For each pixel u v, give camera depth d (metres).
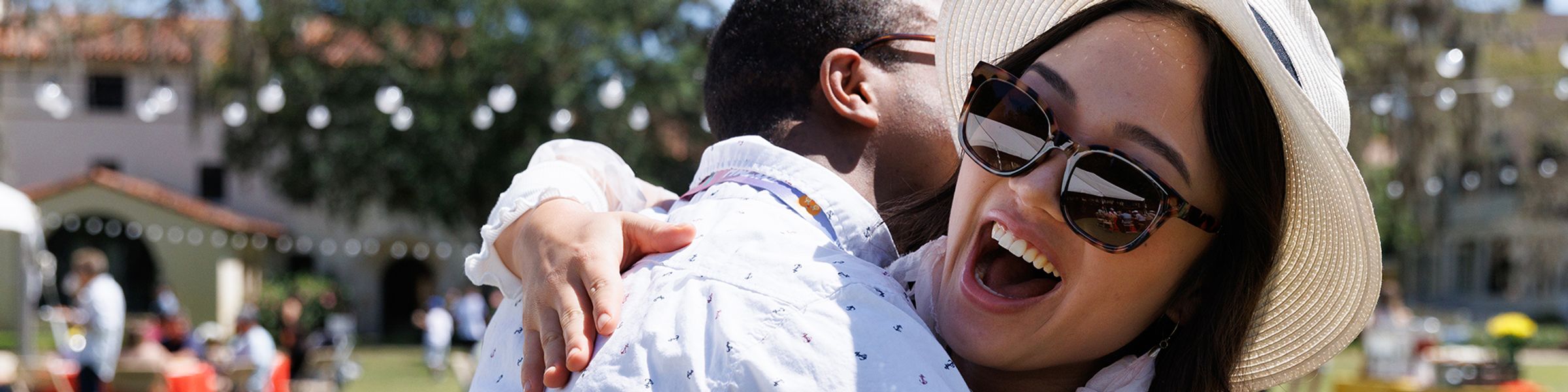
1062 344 1.25
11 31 14.26
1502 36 18.02
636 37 23.52
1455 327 20.94
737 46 1.63
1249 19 1.14
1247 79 1.21
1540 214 23.30
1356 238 1.28
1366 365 10.05
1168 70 1.19
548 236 1.33
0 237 27.31
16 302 27.66
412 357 23.12
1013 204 1.22
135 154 31.47
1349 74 17.38
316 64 23.11
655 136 23.34
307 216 31.56
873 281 1.20
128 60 29.81
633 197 1.65
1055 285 1.26
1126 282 1.22
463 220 25.58
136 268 29.34
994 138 1.23
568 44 22.67
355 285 31.34
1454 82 17.25
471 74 22.98
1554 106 19.34
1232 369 1.33
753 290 1.16
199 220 28.55
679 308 1.17
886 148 1.58
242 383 11.83
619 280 1.25
